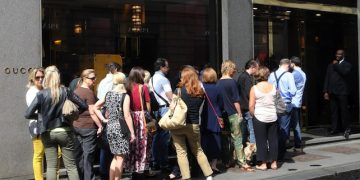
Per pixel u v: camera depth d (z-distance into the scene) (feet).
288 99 33.06
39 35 28.19
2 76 26.94
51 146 22.82
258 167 30.35
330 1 42.75
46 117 22.48
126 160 26.07
